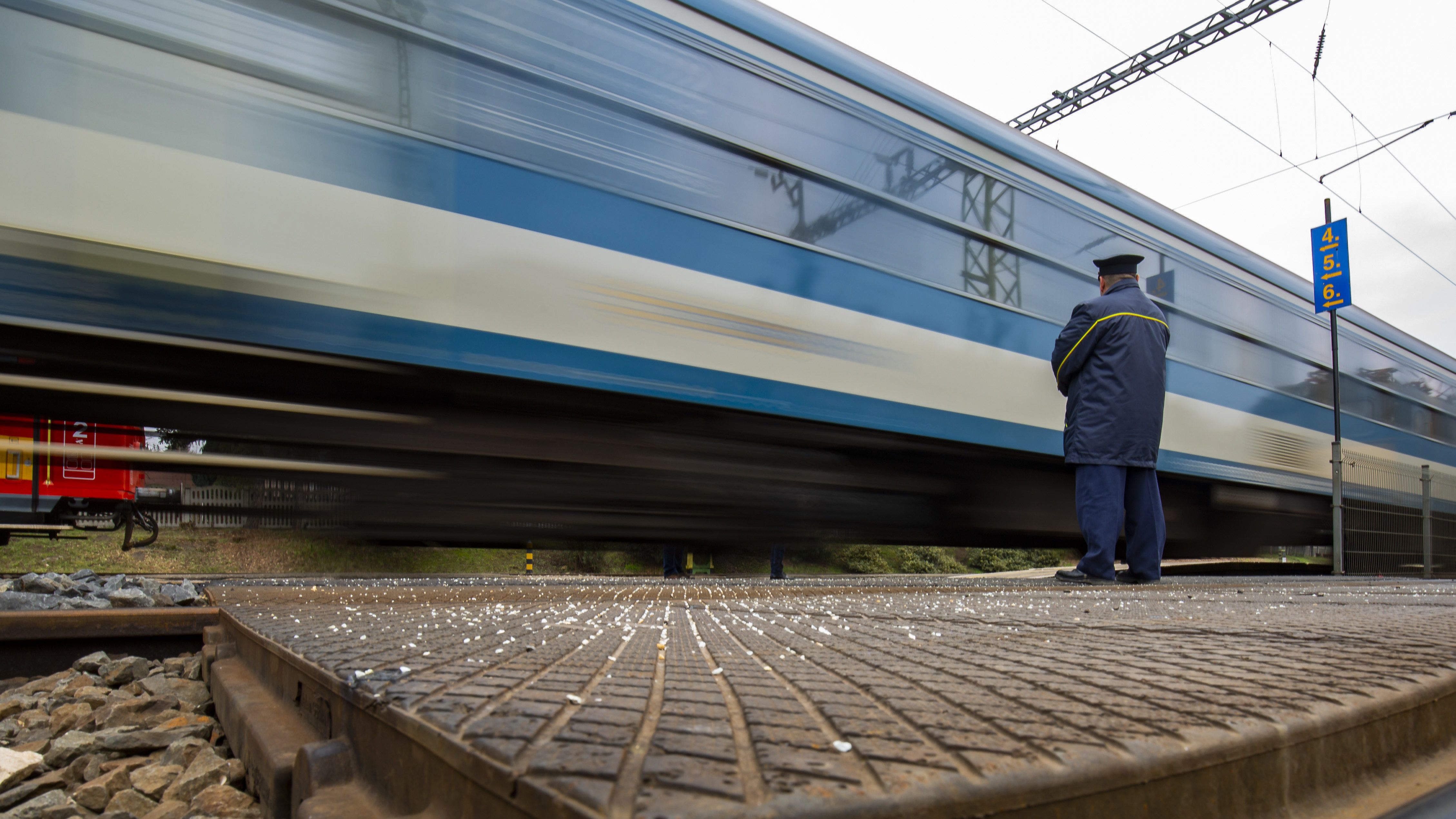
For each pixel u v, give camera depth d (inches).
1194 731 25.1
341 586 134.1
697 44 171.0
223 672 65.1
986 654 43.3
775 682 32.8
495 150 144.4
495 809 20.0
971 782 18.7
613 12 159.6
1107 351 187.8
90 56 113.2
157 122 116.6
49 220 109.3
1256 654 45.1
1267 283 335.0
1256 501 330.6
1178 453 278.8
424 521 144.3
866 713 26.4
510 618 66.9
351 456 136.0
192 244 118.0
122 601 121.3
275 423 128.3
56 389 110.0
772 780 18.3
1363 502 375.2
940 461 221.9
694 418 171.5
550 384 149.3
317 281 127.0
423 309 136.2
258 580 158.7
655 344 161.3
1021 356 232.5
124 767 58.7
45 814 52.5
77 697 77.3
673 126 165.9
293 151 126.1
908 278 204.4
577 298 151.9
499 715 25.4
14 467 251.6
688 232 166.7
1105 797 21.0
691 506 172.9
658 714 26.2
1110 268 200.2
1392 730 33.5
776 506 186.2
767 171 179.6
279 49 126.1
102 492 263.9
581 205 153.3
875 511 206.7
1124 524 201.9
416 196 136.5
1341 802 28.8
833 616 73.3
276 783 34.9
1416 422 445.1
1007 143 233.0
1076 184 253.6
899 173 204.8
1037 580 215.0
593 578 199.6
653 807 16.1
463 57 142.4
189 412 120.4
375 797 29.4
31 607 112.0
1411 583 227.9
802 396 182.9
